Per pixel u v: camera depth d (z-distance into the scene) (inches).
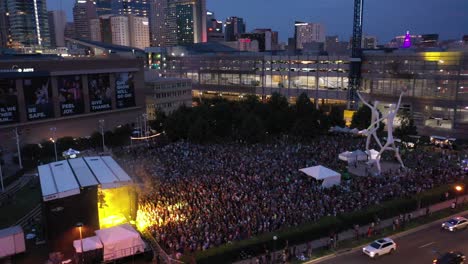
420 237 1631.4
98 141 3326.8
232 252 1419.8
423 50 4207.7
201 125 3014.3
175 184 1959.9
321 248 1541.6
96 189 1482.5
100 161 1891.0
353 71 4537.4
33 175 2556.6
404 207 1843.0
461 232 1679.4
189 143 3006.9
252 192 1830.7
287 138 3225.9
